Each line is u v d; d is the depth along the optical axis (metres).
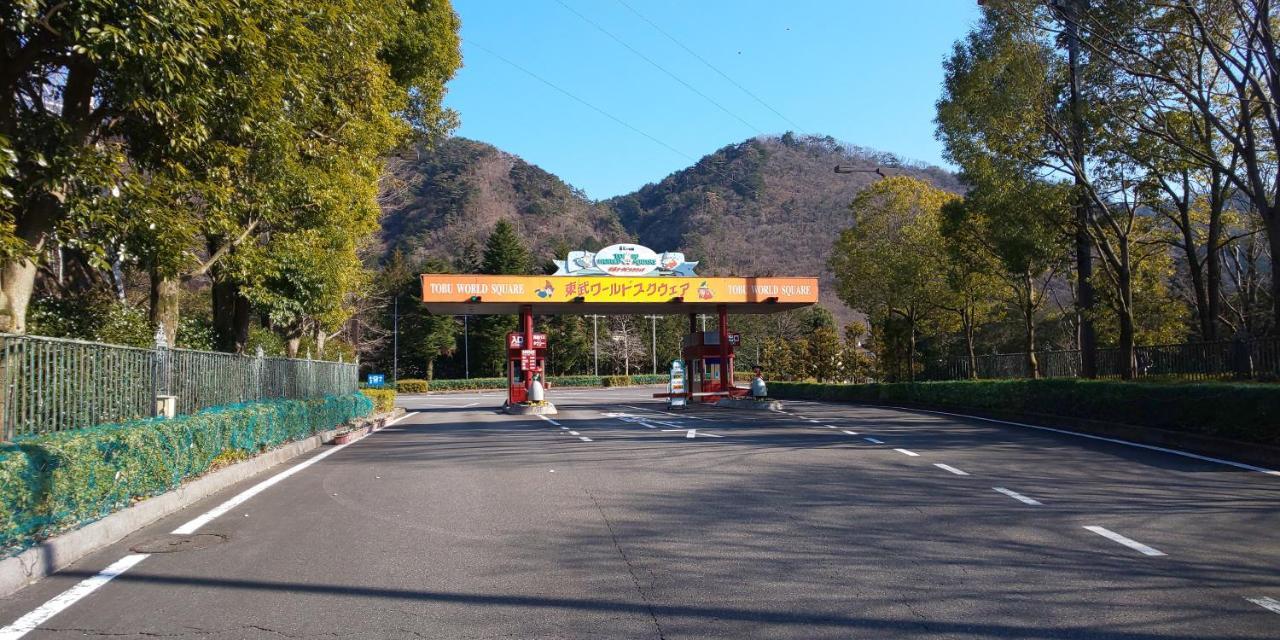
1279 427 12.28
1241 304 30.55
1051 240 23.61
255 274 16.47
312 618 5.42
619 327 91.00
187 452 10.14
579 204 133.88
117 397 10.38
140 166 11.27
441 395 69.50
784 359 52.19
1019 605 5.49
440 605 5.68
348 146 16.92
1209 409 13.99
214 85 10.25
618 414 29.53
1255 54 16.44
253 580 6.35
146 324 15.48
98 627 5.26
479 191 121.94
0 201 8.20
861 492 9.92
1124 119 20.12
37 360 8.59
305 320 28.86
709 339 37.12
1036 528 7.78
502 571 6.56
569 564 6.75
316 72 12.91
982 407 24.88
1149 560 6.56
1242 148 17.48
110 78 9.68
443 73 26.73
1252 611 5.31
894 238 34.66
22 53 9.24
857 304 37.72
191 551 7.34
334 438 18.78
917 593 5.79
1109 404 17.62
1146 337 30.11
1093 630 5.01
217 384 14.36
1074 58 21.36
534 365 34.62
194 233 12.12
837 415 25.45
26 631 5.17
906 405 31.08
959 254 28.73
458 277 33.75
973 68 21.95
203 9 9.11
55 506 6.98
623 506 9.31
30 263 9.77
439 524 8.47
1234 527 7.71
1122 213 25.36
